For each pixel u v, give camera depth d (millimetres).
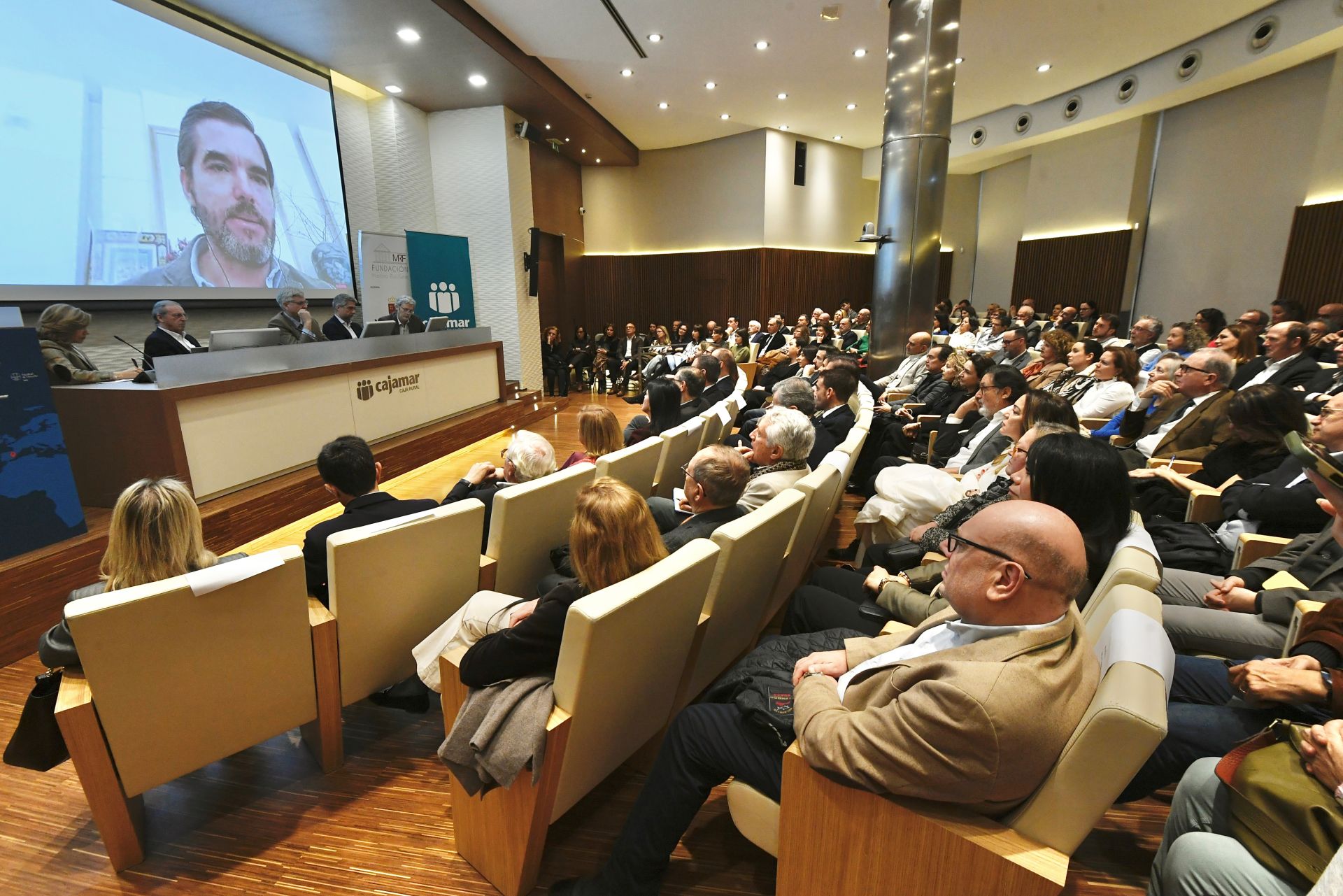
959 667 928
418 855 1528
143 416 3178
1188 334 5262
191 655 1430
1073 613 1009
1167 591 1861
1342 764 855
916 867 990
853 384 3594
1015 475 1768
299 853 1534
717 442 3914
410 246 7332
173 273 5484
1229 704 1289
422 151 8367
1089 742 854
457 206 8602
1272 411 2330
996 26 6590
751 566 1717
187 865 1505
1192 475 2646
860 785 981
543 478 2213
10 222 4461
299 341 5164
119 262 5094
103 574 1562
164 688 1419
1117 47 7227
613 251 12305
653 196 12039
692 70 7695
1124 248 8836
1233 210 7527
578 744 1318
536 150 9797
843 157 12062
